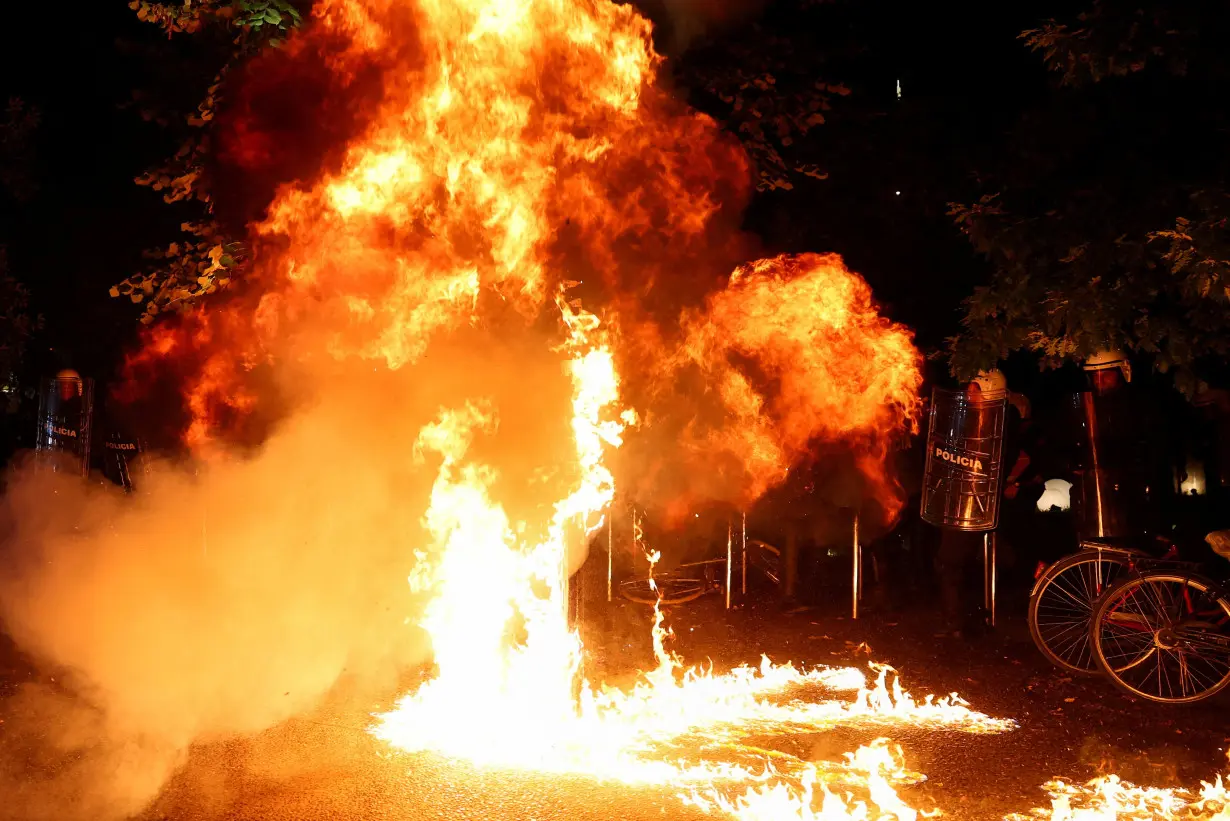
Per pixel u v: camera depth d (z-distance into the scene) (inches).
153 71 482.3
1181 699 300.2
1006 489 413.7
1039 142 351.3
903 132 527.5
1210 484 433.4
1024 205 354.9
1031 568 487.8
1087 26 318.7
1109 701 304.2
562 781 241.4
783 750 262.5
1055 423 418.0
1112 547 324.2
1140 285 323.0
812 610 434.9
